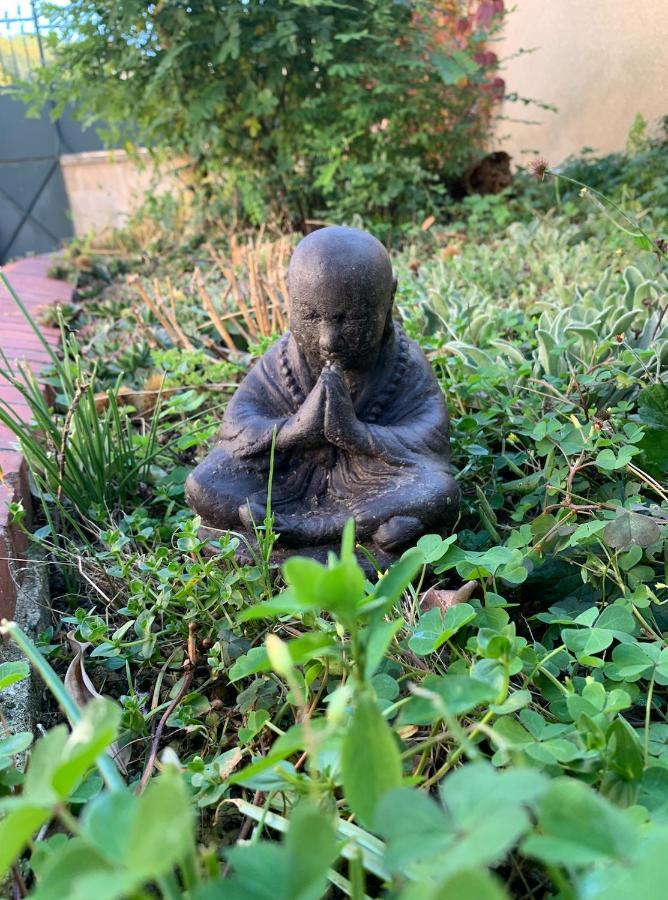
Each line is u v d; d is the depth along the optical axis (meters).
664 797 1.24
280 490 2.29
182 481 2.90
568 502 2.10
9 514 2.33
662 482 2.38
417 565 1.14
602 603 1.99
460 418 2.90
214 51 6.50
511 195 7.05
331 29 6.46
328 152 6.80
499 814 0.76
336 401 2.13
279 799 1.46
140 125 7.51
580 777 1.32
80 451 2.81
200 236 7.14
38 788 0.84
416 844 0.79
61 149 9.85
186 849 0.88
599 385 2.56
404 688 1.70
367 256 2.11
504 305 4.34
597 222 5.55
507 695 1.47
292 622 1.93
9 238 10.08
